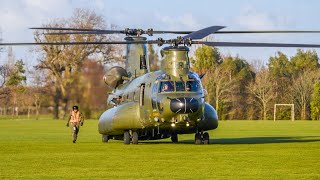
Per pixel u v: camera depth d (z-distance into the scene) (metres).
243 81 196.75
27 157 48.47
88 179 35.34
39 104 147.12
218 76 191.00
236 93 193.12
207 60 194.38
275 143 64.25
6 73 176.88
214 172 38.16
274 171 38.56
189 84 59.72
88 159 46.53
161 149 55.66
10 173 38.16
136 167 41.03
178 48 60.25
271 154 49.69
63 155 50.19
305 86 196.62
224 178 35.38
